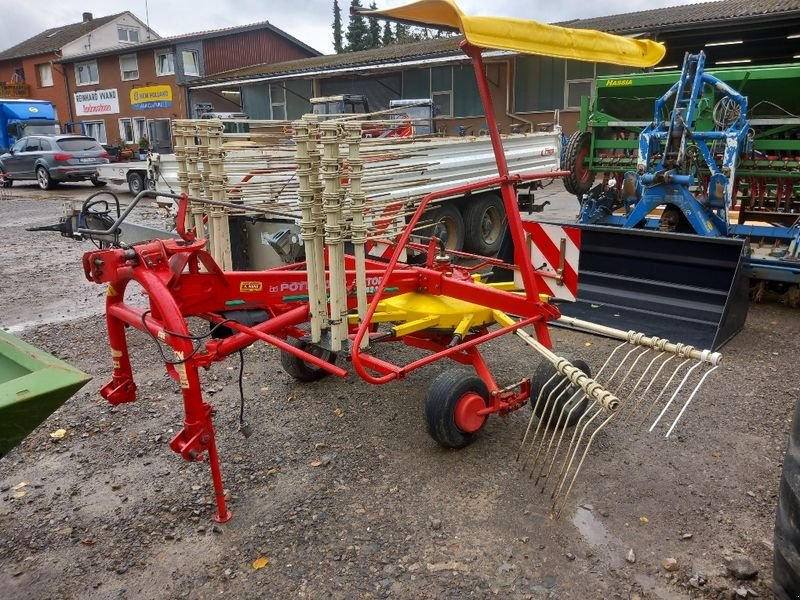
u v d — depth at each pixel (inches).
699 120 265.1
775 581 95.8
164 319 112.7
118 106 1290.6
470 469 139.9
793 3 536.1
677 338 210.4
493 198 343.9
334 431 158.7
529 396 155.1
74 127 1295.5
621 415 162.9
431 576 108.3
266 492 133.7
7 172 794.8
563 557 112.3
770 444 147.6
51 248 413.7
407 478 137.3
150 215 501.0
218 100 1115.9
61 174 743.7
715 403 168.1
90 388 187.0
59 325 247.3
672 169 247.8
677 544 115.1
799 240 236.4
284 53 1339.8
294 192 188.1
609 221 304.8
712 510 124.3
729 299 198.5
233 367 201.0
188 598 105.4
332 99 434.0
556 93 755.4
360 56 968.9
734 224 271.6
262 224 251.1
